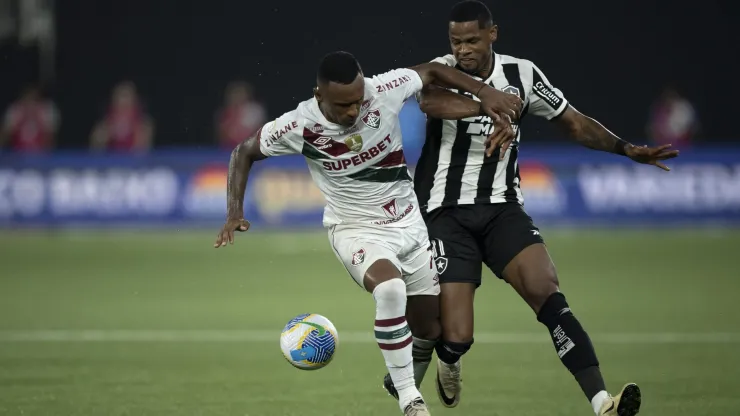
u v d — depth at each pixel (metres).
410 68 21.81
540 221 69.38
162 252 59.72
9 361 29.84
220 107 92.31
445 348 22.31
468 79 21.77
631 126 92.88
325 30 80.25
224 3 91.31
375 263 20.84
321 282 48.28
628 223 69.44
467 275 22.45
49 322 37.09
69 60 92.06
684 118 82.25
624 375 27.39
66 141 92.62
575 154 69.56
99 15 91.75
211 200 69.94
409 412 20.47
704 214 69.44
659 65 92.12
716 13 91.56
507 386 26.27
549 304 21.23
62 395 25.23
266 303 41.66
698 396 24.67
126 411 23.50
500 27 91.62
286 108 89.12
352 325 36.31
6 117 82.25
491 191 22.95
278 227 69.50
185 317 38.22
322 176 21.72
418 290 22.08
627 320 36.81
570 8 91.31
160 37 92.06
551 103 22.81
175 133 92.69
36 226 69.94
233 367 28.94
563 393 25.36
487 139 21.41
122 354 30.97
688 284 46.12
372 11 71.38
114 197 69.94
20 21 78.69
